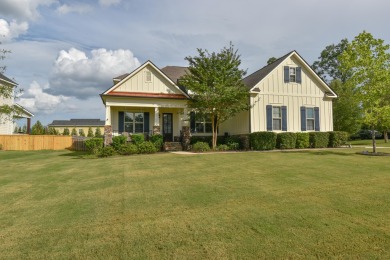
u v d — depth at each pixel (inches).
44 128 1514.5
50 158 670.5
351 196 243.1
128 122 808.9
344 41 1624.0
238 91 658.2
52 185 332.8
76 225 192.4
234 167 411.2
